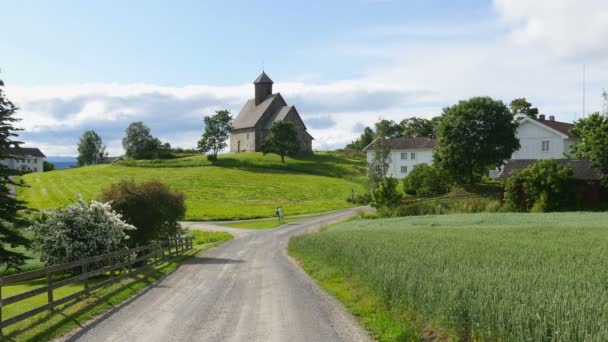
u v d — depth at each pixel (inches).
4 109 1071.6
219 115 5531.5
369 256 740.7
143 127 5920.3
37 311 522.6
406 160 4296.3
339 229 1646.2
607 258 651.5
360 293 637.9
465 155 3031.5
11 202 1062.4
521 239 959.6
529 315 365.7
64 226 927.0
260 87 6102.4
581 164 2249.0
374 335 457.1
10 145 1091.3
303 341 438.0
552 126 3083.2
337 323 503.8
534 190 2121.1
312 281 792.9
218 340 444.1
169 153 5964.6
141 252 1119.6
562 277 490.0
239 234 2038.6
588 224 1411.2
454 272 548.4
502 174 2425.0
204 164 5083.7
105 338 458.3
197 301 636.7
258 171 4827.8
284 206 3250.5
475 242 896.3
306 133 5831.7
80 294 644.1
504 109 3019.2
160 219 1211.9
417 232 1235.9
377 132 3267.7
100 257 730.2
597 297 399.2
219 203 3356.3
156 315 554.6
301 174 4766.2
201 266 1056.8
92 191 3740.2
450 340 415.5
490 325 388.2
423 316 473.4
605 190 2155.5
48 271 561.0
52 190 3828.7
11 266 1078.4
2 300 462.3
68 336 468.8
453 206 2383.1
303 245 1224.8
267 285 760.3
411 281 521.7
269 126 5792.3
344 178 4724.4
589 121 2581.2
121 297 665.6
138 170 4842.5
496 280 481.1
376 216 2378.2
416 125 6752.0
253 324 502.0
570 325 340.8
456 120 3038.9
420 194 3159.5
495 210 2281.0
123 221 1063.0
